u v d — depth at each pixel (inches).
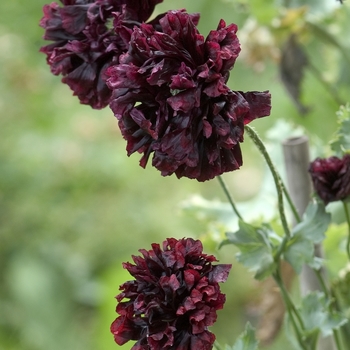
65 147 114.4
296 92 62.7
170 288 40.2
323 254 49.6
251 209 54.9
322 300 47.3
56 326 101.8
